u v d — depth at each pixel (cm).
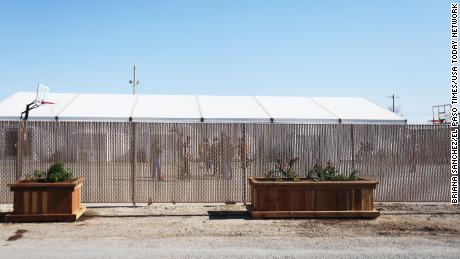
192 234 920
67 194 1044
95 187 1255
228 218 1095
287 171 1162
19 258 721
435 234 927
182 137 1287
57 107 2130
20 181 1075
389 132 1340
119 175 1261
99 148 1259
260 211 1089
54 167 1088
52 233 920
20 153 1231
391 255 755
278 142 1313
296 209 1093
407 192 1332
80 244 824
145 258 729
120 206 1238
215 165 1289
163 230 957
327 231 952
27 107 1823
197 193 1281
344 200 1100
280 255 752
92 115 2028
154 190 1271
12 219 1023
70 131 1255
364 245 827
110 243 834
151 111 2133
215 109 2198
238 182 1292
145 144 1277
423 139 1345
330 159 1323
